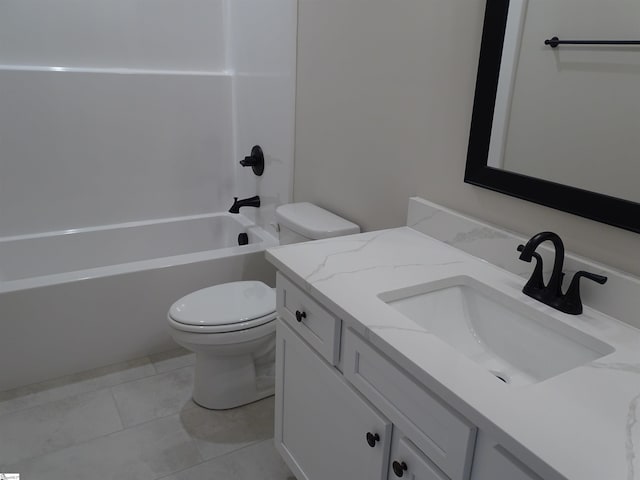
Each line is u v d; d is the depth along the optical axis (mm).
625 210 1061
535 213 1279
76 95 2547
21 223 2578
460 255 1445
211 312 1874
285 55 2287
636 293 1058
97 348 2227
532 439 731
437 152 1548
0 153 2443
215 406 2021
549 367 1121
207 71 2920
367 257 1410
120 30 2627
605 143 1089
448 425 881
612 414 792
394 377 1009
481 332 1284
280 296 1464
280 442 1637
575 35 1106
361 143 1883
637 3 991
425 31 1515
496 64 1282
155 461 1754
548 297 1161
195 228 3027
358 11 1778
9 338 2021
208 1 2807
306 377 1388
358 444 1174
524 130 1257
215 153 3027
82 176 2672
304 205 2215
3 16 2357
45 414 1948
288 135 2377
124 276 2193
